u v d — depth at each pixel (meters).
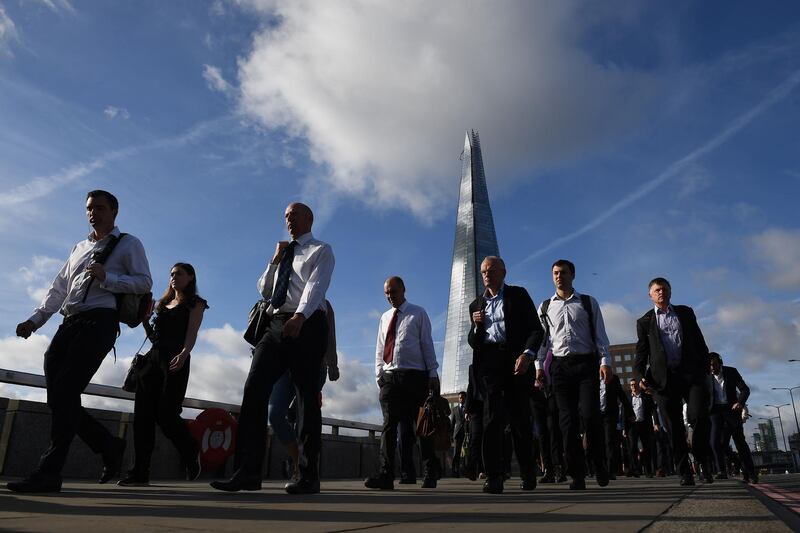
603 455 6.18
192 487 5.00
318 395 4.20
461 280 156.50
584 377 5.87
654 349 5.92
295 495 3.91
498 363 4.91
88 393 6.56
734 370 8.20
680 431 5.84
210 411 8.07
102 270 3.99
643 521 2.15
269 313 4.27
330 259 4.32
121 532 1.73
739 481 7.79
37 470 3.65
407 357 6.39
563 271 6.14
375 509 2.71
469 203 165.75
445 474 14.24
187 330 5.43
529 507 2.86
